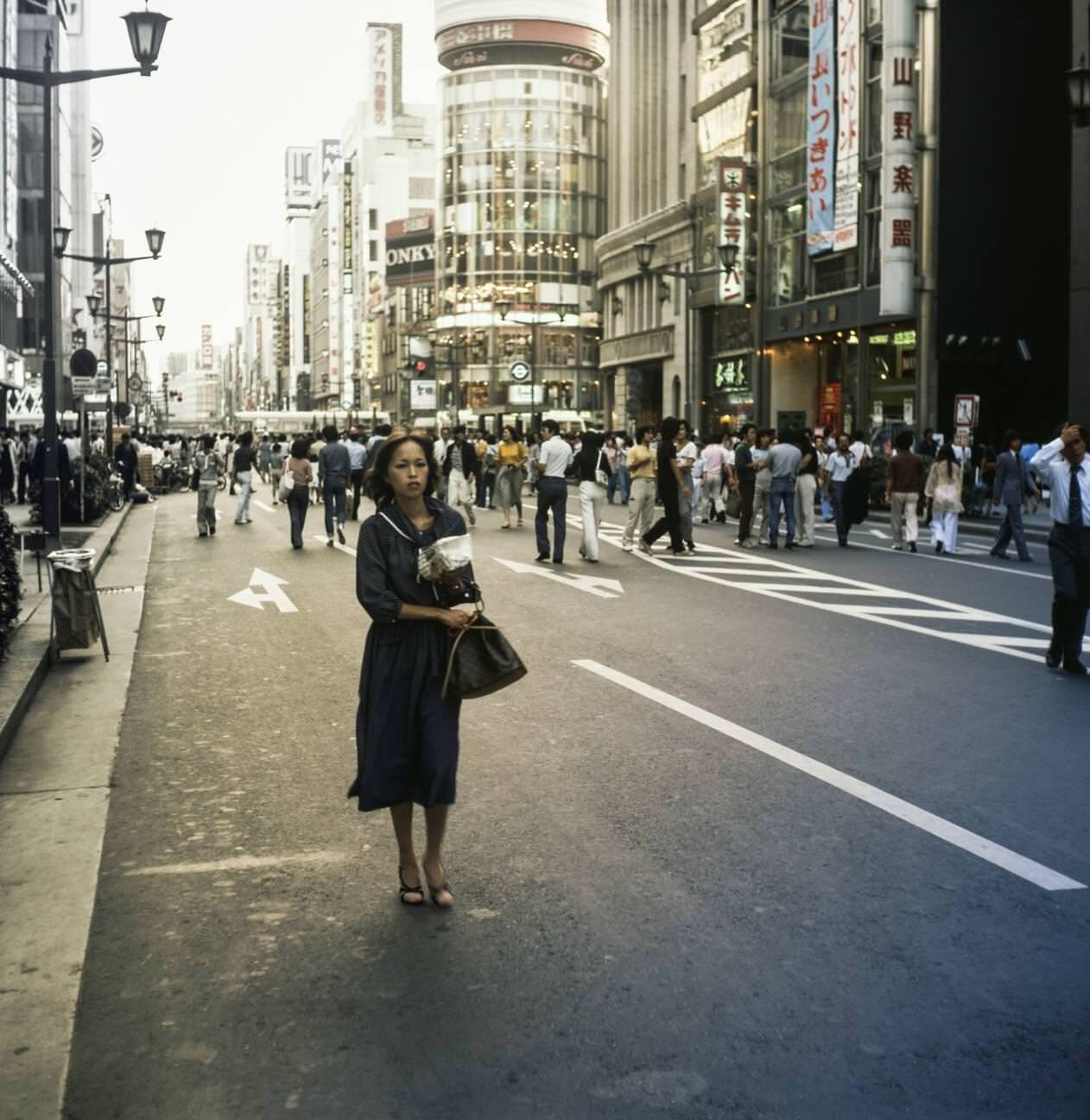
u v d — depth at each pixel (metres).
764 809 6.11
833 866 5.30
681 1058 3.66
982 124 38.03
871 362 41.25
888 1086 3.50
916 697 8.72
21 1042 3.77
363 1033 3.84
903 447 20.11
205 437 23.19
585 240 113.50
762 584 15.43
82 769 7.07
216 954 4.46
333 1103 3.44
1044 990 4.11
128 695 9.09
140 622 12.63
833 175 41.56
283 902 4.96
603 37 113.25
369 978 4.23
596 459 18.02
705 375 55.69
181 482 45.66
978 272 38.19
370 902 4.96
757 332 48.41
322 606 13.68
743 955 4.39
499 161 112.06
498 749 7.33
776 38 47.00
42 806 6.33
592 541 18.06
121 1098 3.47
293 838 5.79
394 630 4.80
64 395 69.69
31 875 5.29
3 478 32.62
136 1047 3.77
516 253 111.88
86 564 10.50
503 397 111.56
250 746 7.57
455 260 113.81
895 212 37.12
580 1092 3.48
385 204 165.75
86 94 93.94
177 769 7.05
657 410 67.12
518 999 4.06
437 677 4.77
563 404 112.31
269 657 10.59
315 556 19.28
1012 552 19.97
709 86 53.69
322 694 9.08
